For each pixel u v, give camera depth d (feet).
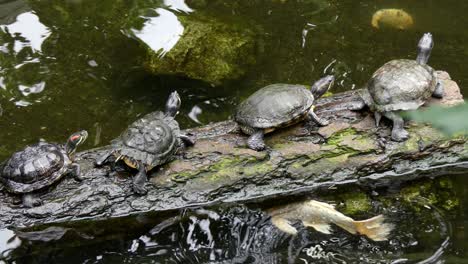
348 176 9.52
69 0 11.78
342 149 9.43
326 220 9.37
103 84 10.74
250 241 9.27
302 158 9.41
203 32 11.05
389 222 9.36
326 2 11.76
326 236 9.28
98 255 9.18
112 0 11.73
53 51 11.09
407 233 9.27
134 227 9.30
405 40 11.16
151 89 10.69
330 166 9.45
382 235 9.26
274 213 9.42
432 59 10.91
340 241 9.24
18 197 9.07
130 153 9.04
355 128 9.48
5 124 10.30
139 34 11.17
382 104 9.39
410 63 9.58
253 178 9.37
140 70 10.87
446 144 9.51
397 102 9.37
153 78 10.82
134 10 11.53
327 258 9.13
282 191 9.46
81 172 9.19
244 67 10.89
